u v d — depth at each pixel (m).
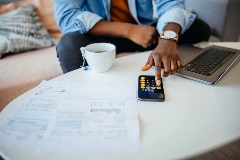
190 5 1.64
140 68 0.66
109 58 0.62
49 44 1.36
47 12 1.47
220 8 1.47
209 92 0.52
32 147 0.37
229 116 0.44
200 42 0.91
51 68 1.07
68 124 0.42
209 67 0.63
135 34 0.84
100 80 0.59
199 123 0.42
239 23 1.55
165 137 0.39
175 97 0.51
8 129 0.41
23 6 1.43
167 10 0.92
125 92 0.53
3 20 1.29
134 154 0.35
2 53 1.20
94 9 0.99
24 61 1.15
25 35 1.27
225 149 0.95
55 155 0.35
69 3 0.88
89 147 0.36
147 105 0.48
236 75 0.60
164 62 0.60
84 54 0.64
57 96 0.52
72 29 0.87
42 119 0.44
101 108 0.46
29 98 0.51
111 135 0.39
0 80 0.97
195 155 0.35
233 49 0.78
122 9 1.08
